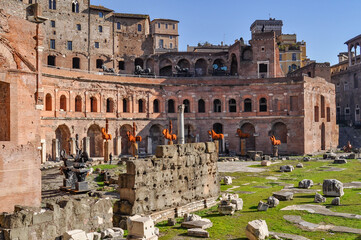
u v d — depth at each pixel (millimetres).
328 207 23406
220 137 56000
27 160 21188
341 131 93688
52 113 58281
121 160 57125
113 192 31594
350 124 95562
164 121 74312
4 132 21359
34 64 22344
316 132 75562
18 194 20656
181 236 18812
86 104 64750
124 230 20359
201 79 76000
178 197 24969
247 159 61406
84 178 31891
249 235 17703
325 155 61219
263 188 33250
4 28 20859
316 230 18719
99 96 66938
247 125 75125
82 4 79438
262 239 17375
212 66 86688
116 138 68625
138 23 85688
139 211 21828
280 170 46281
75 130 62125
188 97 75312
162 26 107688
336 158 57250
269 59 81188
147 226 16984
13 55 21359
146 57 85125
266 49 81438
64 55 76688
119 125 69250
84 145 63750
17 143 21109
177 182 24984
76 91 63125
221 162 58125
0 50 20688
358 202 24359
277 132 73250
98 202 19109
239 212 23625
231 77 80500
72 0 78375
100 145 67062
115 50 83000
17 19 21547
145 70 80688
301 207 23734
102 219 19172
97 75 67062
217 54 86812
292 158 62969
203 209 26125
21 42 21719
